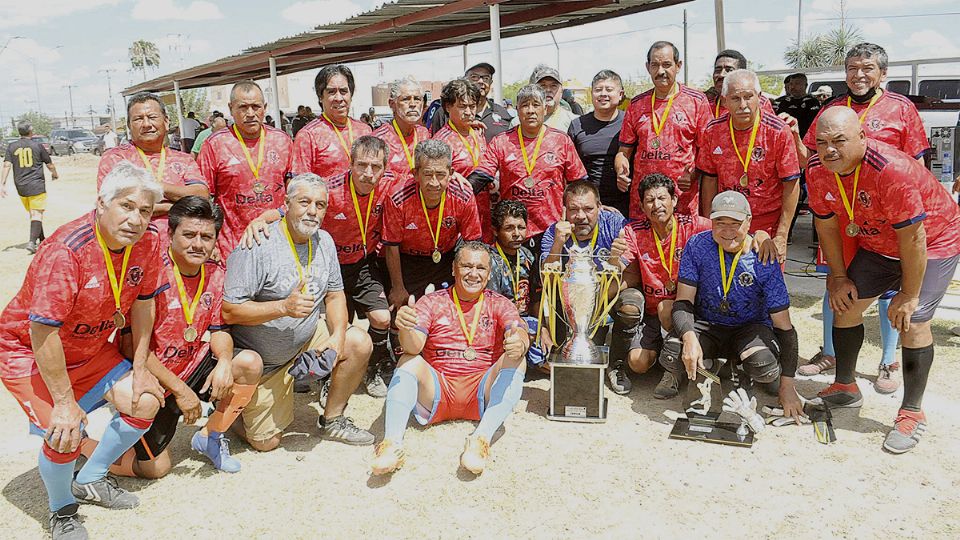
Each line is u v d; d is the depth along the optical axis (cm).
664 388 467
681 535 313
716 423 419
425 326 410
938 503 333
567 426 429
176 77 2070
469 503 343
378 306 489
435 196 458
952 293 693
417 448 402
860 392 446
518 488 355
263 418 396
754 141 486
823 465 372
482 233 554
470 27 1057
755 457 382
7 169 1049
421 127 562
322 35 1139
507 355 408
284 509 341
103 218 298
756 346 418
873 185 369
